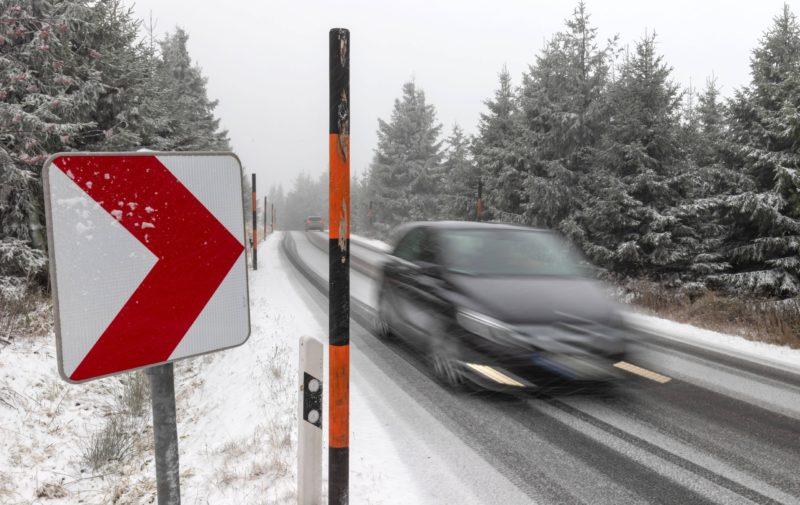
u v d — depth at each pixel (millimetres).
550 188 18125
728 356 7336
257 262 19797
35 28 11062
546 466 3814
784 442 4273
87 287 1526
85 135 12117
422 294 6168
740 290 14398
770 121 14492
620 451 4070
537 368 4750
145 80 14195
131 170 1604
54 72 11039
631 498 3387
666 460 3924
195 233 1761
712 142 18781
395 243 7867
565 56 19188
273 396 5668
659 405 5086
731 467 3824
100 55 11883
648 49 15875
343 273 2434
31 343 8312
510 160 21594
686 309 11953
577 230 17016
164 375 1753
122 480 5199
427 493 3447
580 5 19000
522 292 5348
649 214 15320
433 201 41781
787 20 17297
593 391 5285
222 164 1819
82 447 5957
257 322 9508
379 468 3781
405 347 7281
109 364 1584
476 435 4352
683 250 15398
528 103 20625
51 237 1454
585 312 5125
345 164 2336
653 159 15664
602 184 16641
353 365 6348
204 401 6805
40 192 11203
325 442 4344
